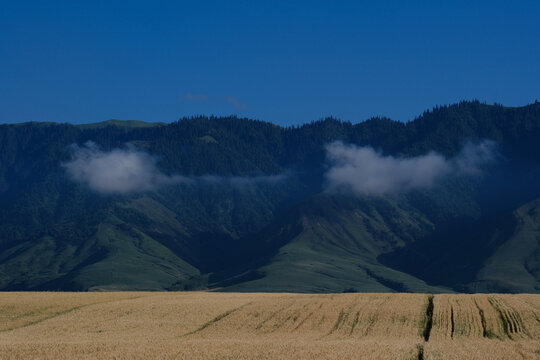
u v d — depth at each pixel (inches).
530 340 2910.9
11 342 2768.2
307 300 4033.0
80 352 2516.0
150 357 2420.0
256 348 2588.6
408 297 4138.8
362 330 3193.9
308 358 2391.7
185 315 3538.4
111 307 3762.3
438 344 2743.6
